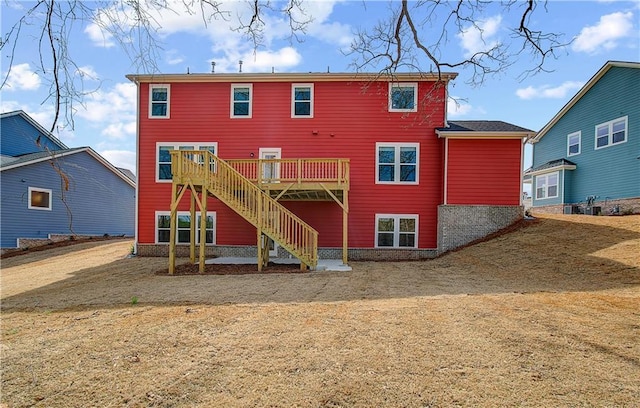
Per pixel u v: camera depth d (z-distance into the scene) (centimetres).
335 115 1392
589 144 1838
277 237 1050
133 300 631
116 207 2245
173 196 1021
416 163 1371
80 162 1986
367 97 1388
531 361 355
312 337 436
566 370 335
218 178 1042
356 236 1377
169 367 360
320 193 1243
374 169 1380
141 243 1418
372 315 525
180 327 482
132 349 407
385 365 354
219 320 511
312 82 1401
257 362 368
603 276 738
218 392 311
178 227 1412
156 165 1423
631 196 1566
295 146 1396
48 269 1174
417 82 1370
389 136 1380
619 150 1639
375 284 796
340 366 354
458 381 320
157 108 1429
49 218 1812
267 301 629
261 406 289
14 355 394
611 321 470
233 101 1416
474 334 433
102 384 329
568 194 1969
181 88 1423
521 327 454
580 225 1167
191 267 1101
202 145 1411
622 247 895
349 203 1381
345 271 1022
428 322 483
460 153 1316
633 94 1566
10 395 312
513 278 816
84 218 2009
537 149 2356
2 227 1617
